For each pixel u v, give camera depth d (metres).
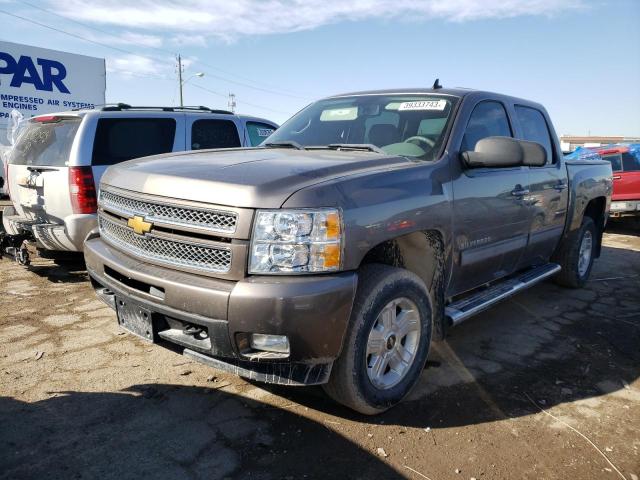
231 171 2.76
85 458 2.55
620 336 4.59
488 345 4.26
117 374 3.46
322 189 2.57
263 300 2.39
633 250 8.89
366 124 3.96
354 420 3.00
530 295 5.74
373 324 2.82
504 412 3.19
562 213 5.10
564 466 2.69
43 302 4.90
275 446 2.72
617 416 3.21
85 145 5.36
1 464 2.47
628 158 11.02
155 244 2.80
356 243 2.62
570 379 3.69
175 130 6.40
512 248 4.21
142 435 2.76
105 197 3.34
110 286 3.01
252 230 2.47
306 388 3.35
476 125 3.88
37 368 3.52
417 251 3.32
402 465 2.62
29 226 5.37
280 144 3.92
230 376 3.47
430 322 3.25
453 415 3.12
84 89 14.05
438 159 3.40
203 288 2.50
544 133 4.95
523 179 4.23
